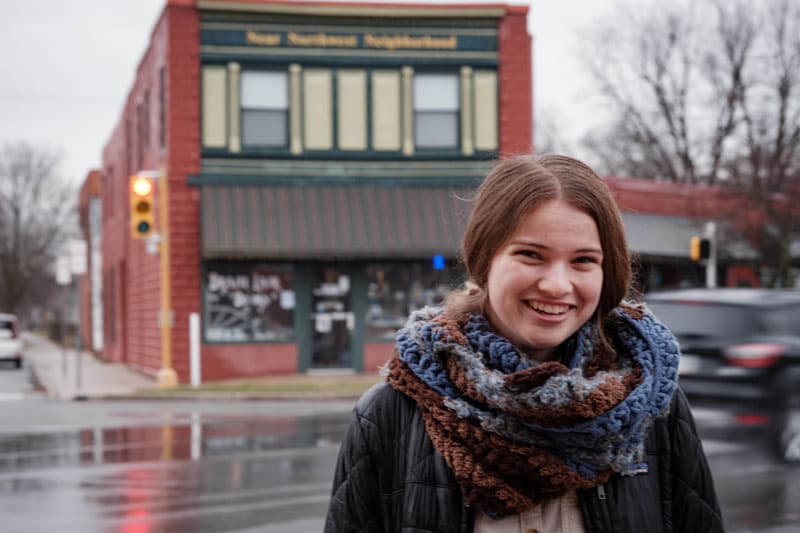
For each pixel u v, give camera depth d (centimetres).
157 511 841
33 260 8175
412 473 217
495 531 211
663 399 210
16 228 8012
